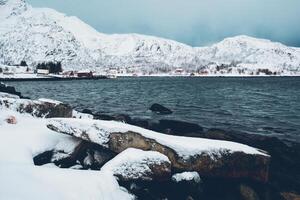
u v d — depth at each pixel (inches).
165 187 376.8
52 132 477.4
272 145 656.4
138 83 5728.3
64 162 430.6
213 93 3070.9
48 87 3794.3
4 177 300.4
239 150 408.2
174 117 1382.9
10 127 510.9
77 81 6166.3
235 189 400.5
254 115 1533.0
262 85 5108.3
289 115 1553.9
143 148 398.0
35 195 281.1
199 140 430.6
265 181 418.3
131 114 1438.2
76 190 308.8
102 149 439.2
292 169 539.2
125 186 354.9
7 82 5236.2
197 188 378.6
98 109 1611.7
